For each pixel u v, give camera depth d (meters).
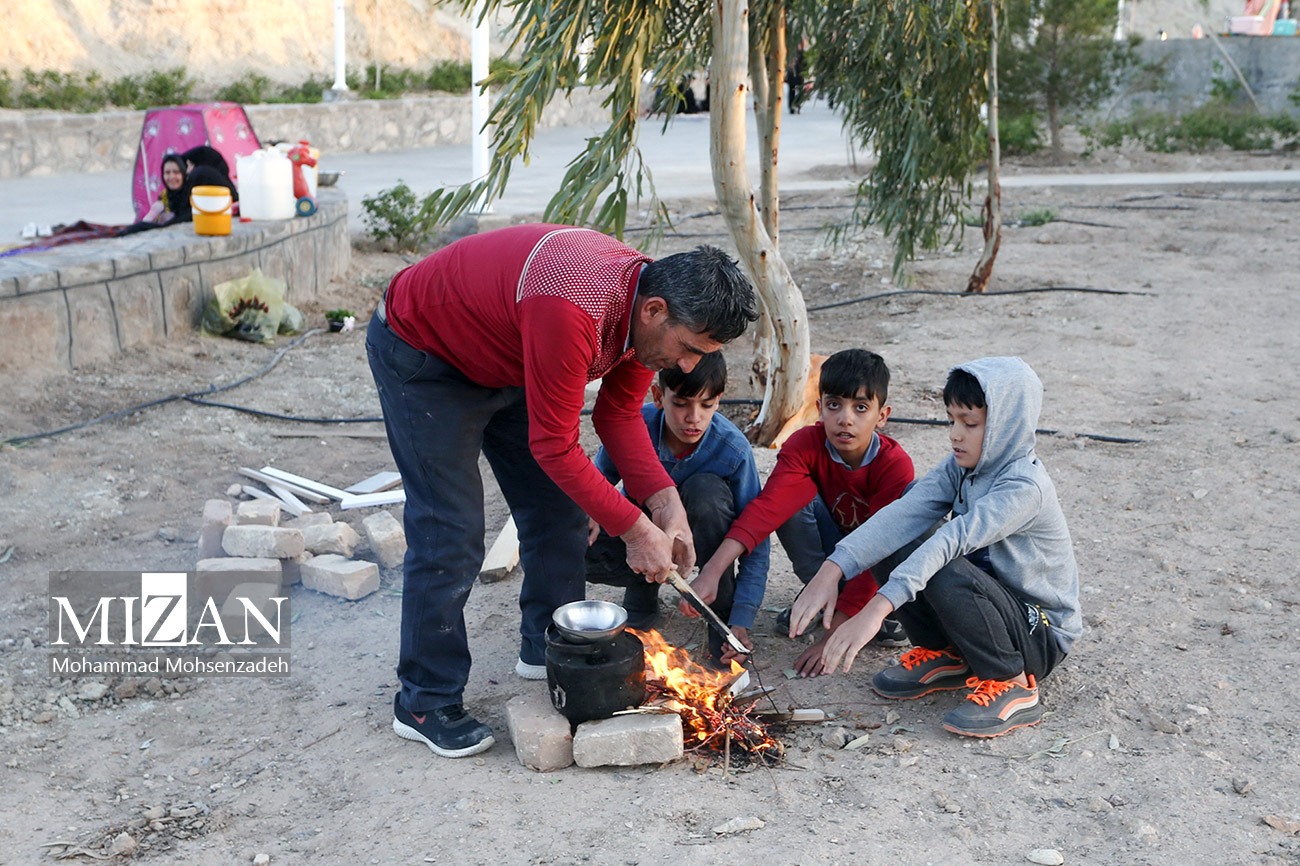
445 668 3.55
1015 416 3.48
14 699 3.96
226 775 3.51
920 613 3.71
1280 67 21.69
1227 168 18.55
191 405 7.09
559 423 3.12
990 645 3.47
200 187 8.76
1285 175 17.14
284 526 5.17
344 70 24.08
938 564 3.39
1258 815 3.09
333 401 7.44
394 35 28.66
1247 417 6.75
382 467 6.33
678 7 6.21
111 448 6.32
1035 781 3.28
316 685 4.05
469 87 27.36
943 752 3.46
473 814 3.19
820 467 4.02
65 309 7.34
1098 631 4.22
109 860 3.09
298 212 10.17
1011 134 19.88
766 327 7.16
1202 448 6.25
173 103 21.17
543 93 5.33
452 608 3.50
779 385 6.31
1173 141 20.70
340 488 6.01
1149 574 4.71
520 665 4.02
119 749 3.69
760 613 4.47
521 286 3.06
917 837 3.02
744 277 2.98
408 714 3.60
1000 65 19.03
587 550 4.06
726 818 3.13
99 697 3.99
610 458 4.04
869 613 3.37
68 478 5.89
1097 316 9.34
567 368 3.02
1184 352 8.24
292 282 9.81
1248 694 3.75
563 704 3.42
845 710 3.74
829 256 12.20
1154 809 3.12
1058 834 3.03
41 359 7.21
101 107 20.05
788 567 4.88
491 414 3.47
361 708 3.88
